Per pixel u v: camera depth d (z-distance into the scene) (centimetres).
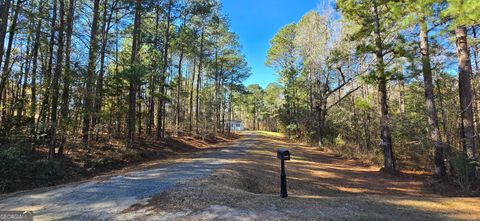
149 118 2038
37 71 1323
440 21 937
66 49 1158
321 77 2761
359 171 1315
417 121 1656
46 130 1085
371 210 516
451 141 1555
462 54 1016
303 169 1297
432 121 1074
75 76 1133
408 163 1547
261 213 484
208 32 2773
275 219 453
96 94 1285
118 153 1330
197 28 2408
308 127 3062
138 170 1058
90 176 1028
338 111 2575
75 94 1162
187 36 2042
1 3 945
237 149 2064
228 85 3903
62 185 788
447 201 619
